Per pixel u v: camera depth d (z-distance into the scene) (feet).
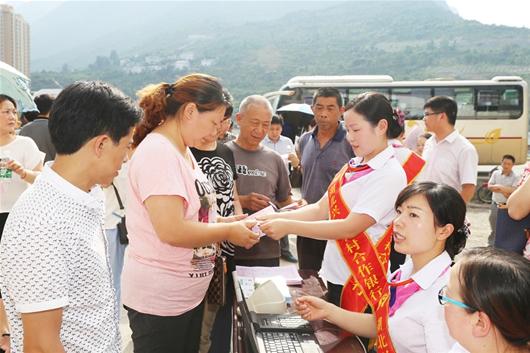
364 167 7.03
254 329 5.78
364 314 6.21
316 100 10.87
